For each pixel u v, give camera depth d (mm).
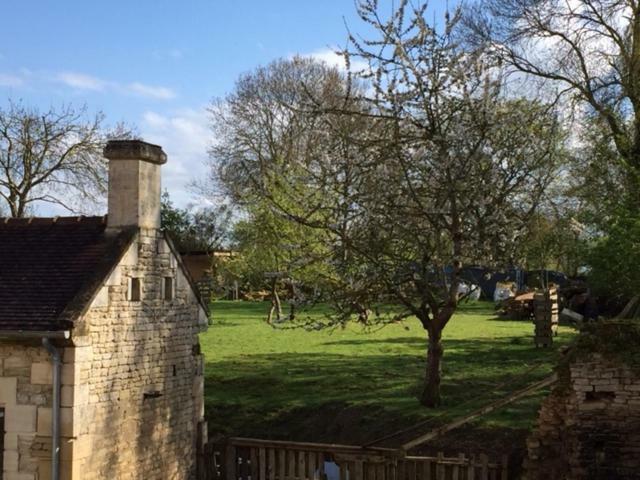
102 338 13188
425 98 16438
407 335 34719
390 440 16562
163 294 15211
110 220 14453
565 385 12750
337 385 21734
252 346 31188
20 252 14328
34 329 12234
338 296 17000
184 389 15898
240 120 50469
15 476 12461
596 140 22672
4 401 12586
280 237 28328
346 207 16531
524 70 25594
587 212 19688
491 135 16656
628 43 25234
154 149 14742
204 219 56469
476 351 27641
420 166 16516
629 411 12141
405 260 16766
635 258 16453
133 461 14062
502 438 15523
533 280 44969
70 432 12328
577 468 12258
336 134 16875
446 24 17000
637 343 12227
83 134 38094
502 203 16641
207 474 16094
